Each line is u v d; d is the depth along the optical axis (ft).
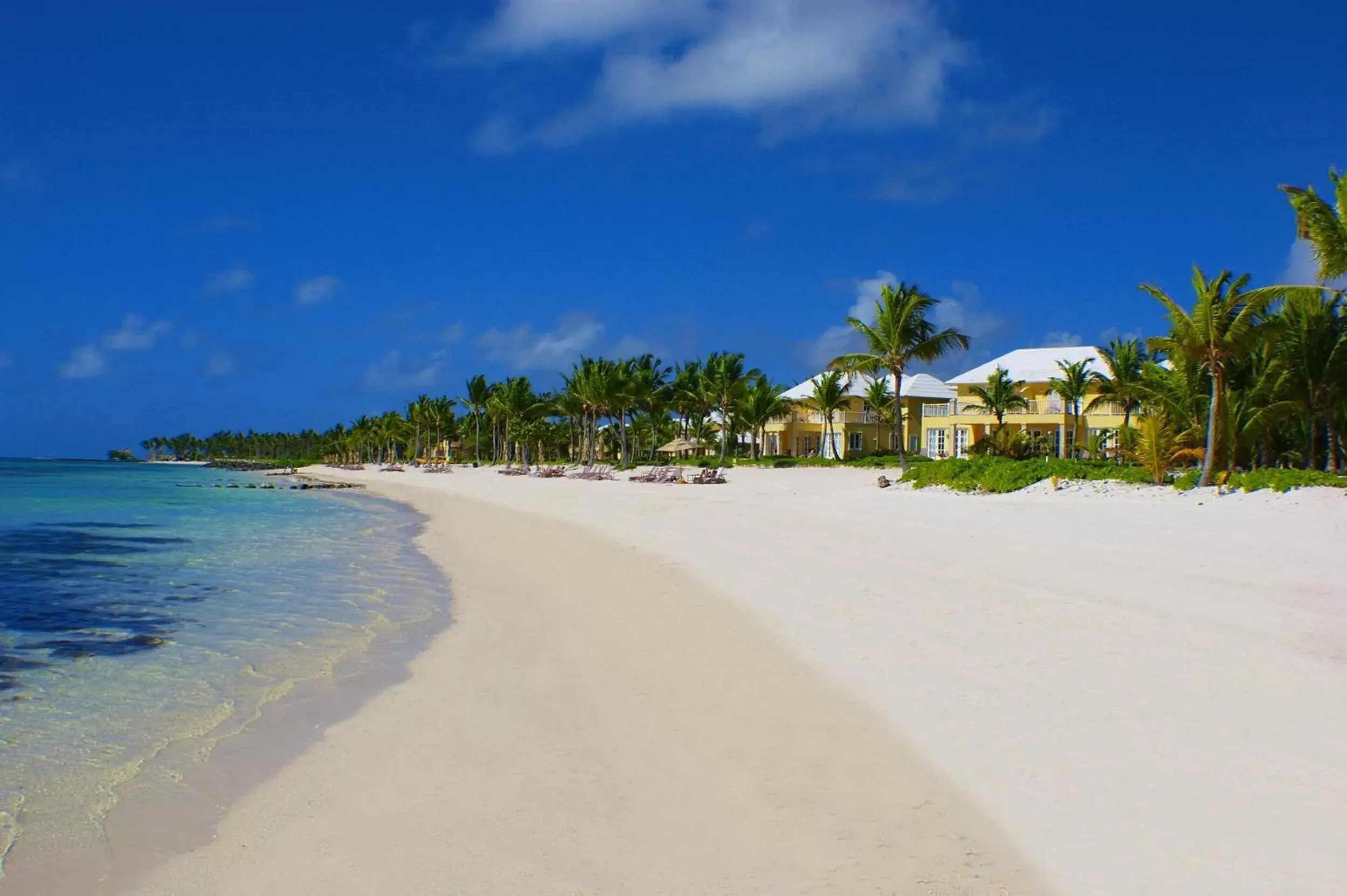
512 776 18.98
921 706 22.12
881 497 93.25
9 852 16.06
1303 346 92.89
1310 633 27.84
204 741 21.99
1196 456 89.86
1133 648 26.45
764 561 47.39
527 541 65.77
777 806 16.97
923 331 130.52
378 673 28.32
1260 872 13.76
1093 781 17.30
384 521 95.40
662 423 274.16
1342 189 70.95
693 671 26.53
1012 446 143.23
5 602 42.01
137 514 109.09
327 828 16.78
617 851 15.39
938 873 14.26
